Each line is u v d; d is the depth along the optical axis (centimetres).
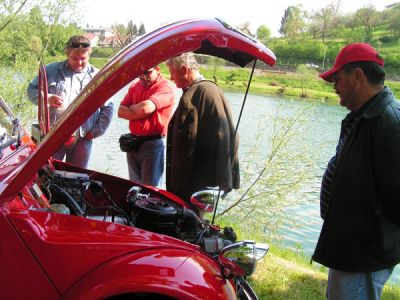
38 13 729
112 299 216
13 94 660
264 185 668
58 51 752
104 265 208
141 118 446
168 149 404
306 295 407
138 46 207
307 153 689
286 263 503
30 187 250
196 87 376
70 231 214
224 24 235
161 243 225
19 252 202
